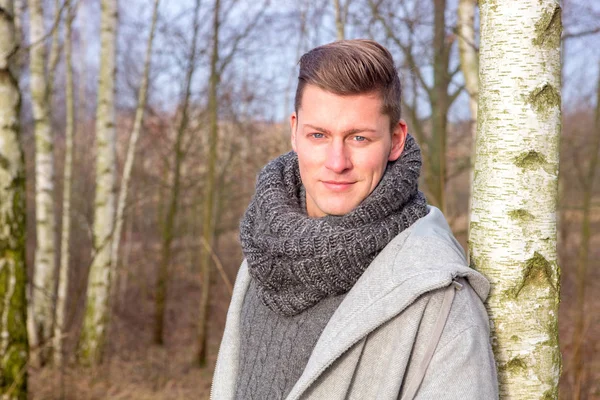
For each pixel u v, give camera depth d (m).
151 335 9.57
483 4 1.26
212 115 7.77
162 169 9.98
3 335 3.49
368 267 1.11
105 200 7.23
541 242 1.19
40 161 7.38
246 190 11.00
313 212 1.30
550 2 1.20
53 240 7.47
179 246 12.57
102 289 7.16
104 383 6.44
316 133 1.14
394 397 1.00
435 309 1.01
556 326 1.21
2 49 3.48
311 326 1.17
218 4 7.40
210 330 10.02
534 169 1.19
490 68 1.23
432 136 5.81
